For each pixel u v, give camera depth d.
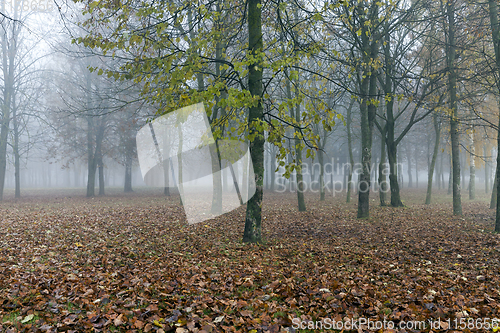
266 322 3.82
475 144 23.80
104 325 3.69
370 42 14.77
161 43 7.09
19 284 4.82
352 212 16.41
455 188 15.38
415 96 14.95
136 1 8.04
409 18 14.78
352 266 6.61
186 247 8.09
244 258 6.97
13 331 3.45
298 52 7.75
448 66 14.89
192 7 7.80
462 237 9.74
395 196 18.88
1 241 8.38
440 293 4.90
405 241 9.20
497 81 11.43
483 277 5.74
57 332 3.52
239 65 6.38
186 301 4.39
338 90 12.13
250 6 8.23
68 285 4.93
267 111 7.88
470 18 13.17
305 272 6.00
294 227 11.77
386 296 4.71
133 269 6.01
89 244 8.27
